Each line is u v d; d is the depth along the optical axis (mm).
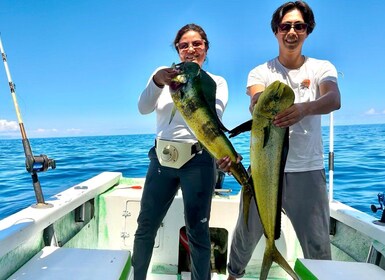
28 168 2227
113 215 3004
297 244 2900
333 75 2150
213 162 2154
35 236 2037
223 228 2908
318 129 2262
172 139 2113
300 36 2158
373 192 7070
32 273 1737
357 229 2240
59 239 2395
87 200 2752
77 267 1792
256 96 1960
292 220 2303
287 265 1562
